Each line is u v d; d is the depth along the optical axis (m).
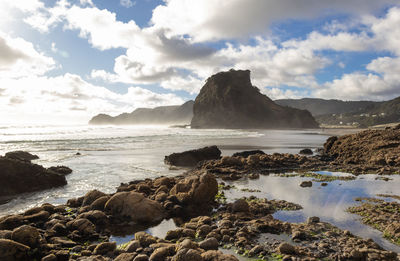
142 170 22.44
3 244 6.57
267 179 18.17
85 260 6.44
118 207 10.62
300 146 47.59
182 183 13.05
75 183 17.33
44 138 55.16
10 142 44.88
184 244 6.99
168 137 64.25
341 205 11.65
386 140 26.33
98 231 9.14
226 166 23.23
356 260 6.57
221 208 11.53
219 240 8.05
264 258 6.84
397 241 7.75
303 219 9.92
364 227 8.98
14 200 13.46
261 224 9.00
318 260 6.65
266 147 44.56
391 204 11.41
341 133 108.88
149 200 11.04
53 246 7.54
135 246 7.44
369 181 16.86
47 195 14.45
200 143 49.12
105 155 31.47
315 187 15.37
